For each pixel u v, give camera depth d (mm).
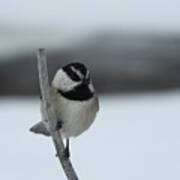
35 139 12367
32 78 18750
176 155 11180
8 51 19219
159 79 19109
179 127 13391
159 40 19812
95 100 6047
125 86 18953
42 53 4863
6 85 18719
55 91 5906
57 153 5047
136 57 19156
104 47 19453
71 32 21219
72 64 5910
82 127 6031
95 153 11484
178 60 19172
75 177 5012
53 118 5074
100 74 19016
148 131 13172
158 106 15852
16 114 14844
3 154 11406
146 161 10891
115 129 13359
